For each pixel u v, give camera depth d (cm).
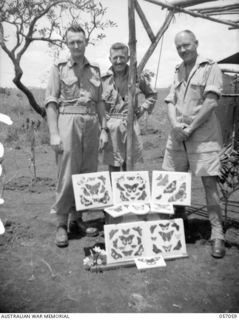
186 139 331
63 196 338
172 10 330
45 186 550
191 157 333
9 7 743
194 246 347
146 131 1143
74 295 269
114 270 304
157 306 256
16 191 525
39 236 369
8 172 635
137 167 681
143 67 344
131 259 314
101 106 351
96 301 261
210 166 323
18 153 820
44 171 656
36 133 926
